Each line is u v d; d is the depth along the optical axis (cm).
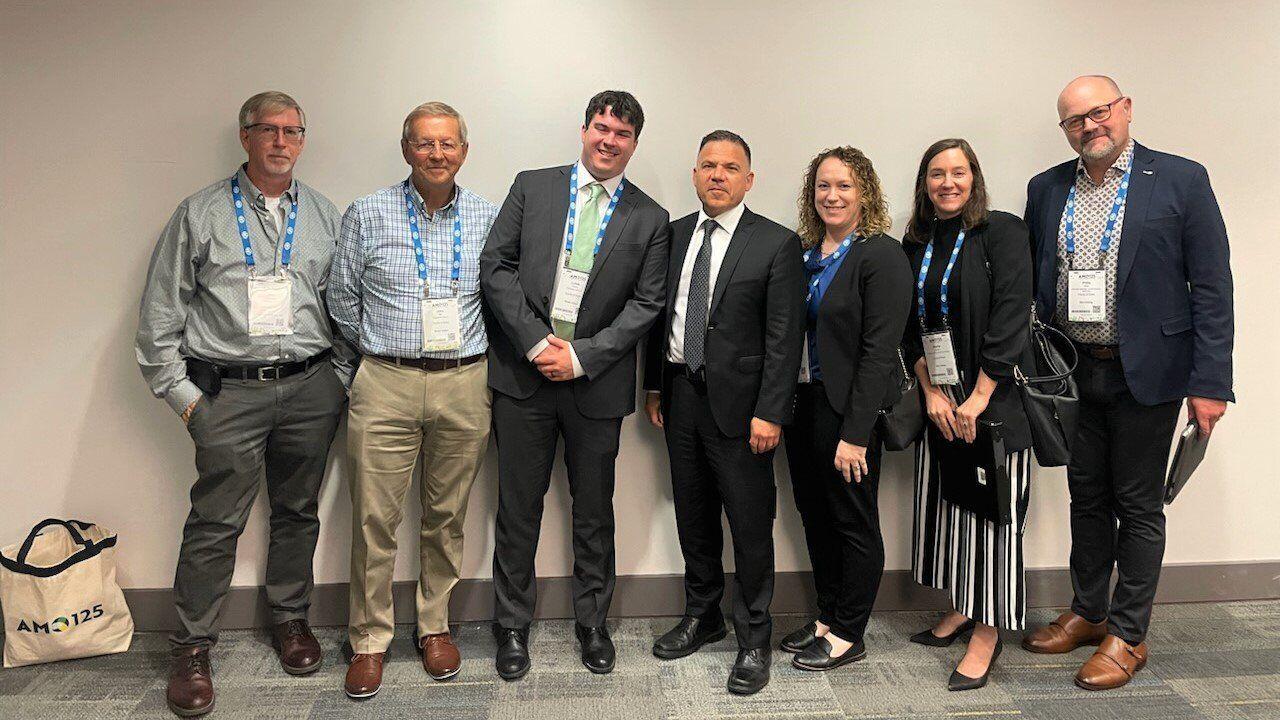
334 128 267
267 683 246
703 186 239
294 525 260
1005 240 237
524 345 237
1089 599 268
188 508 276
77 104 261
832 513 254
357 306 245
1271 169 289
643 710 233
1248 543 301
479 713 231
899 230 285
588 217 245
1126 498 254
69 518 273
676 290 250
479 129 271
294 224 244
